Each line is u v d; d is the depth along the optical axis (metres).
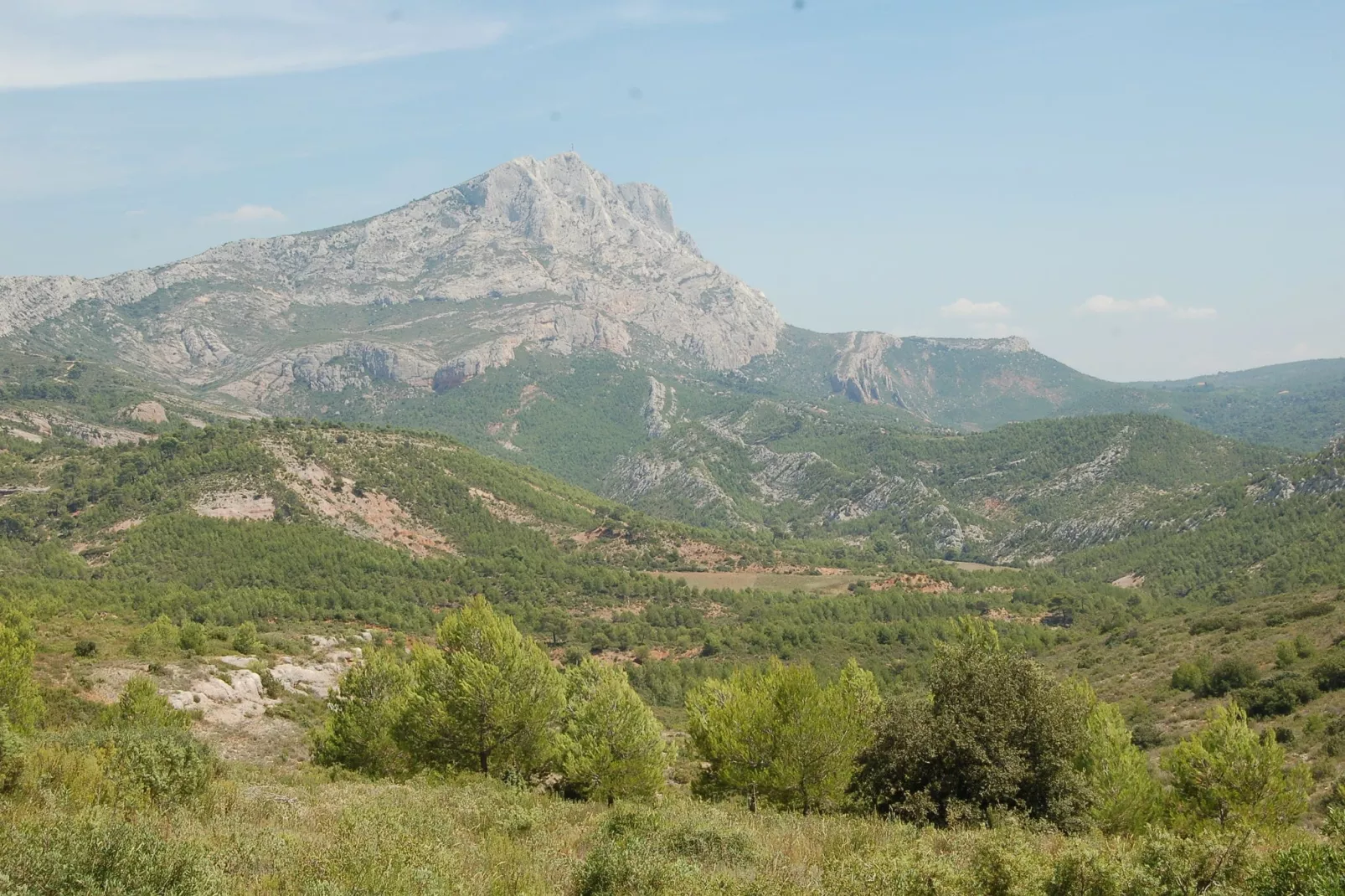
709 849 19.38
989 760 28.50
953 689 30.55
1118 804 29.28
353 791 27.42
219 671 67.75
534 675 37.75
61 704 52.72
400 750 39.56
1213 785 30.67
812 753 31.03
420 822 19.58
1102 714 32.50
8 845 11.47
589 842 21.00
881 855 16.23
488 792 29.19
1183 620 106.31
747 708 33.53
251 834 16.20
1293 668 67.56
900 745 30.39
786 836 22.62
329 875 13.66
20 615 67.19
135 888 11.40
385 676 43.47
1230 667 69.12
